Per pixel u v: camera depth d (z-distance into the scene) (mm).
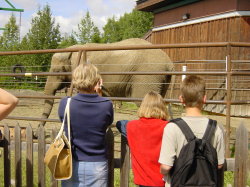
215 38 10609
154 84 7508
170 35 12930
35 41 25969
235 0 9859
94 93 2803
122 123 3039
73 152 2752
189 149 2371
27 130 3680
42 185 3645
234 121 9648
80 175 2732
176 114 10125
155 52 7617
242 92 9789
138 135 2766
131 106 12930
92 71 2762
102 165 2787
